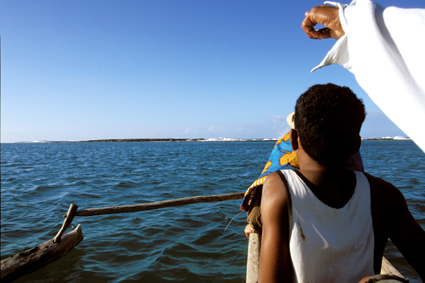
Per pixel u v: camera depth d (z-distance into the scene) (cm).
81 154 3416
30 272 359
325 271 103
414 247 112
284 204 108
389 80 98
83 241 499
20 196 909
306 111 111
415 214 611
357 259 105
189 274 389
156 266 409
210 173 1342
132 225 586
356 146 112
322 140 108
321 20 135
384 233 113
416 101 91
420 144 90
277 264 104
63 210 730
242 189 944
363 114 115
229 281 371
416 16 99
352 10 121
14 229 595
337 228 105
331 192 108
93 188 1012
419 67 94
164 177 1241
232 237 512
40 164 2028
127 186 1037
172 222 598
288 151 247
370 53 106
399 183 990
